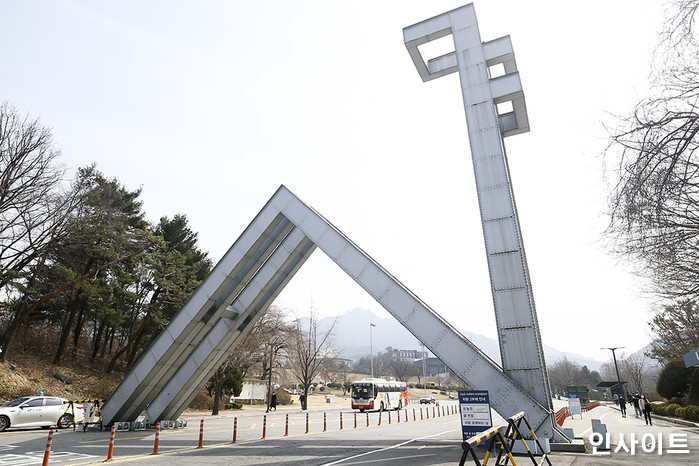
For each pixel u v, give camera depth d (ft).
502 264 46.01
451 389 423.23
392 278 49.47
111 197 119.34
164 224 145.59
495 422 98.78
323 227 55.72
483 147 50.62
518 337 43.45
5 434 57.47
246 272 63.98
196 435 59.52
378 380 143.74
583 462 33.63
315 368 156.04
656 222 24.72
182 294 124.16
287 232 65.67
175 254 126.72
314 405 192.75
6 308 102.32
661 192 23.76
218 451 44.01
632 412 149.18
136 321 128.47
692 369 111.86
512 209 47.26
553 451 39.34
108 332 147.33
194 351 65.10
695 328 81.10
